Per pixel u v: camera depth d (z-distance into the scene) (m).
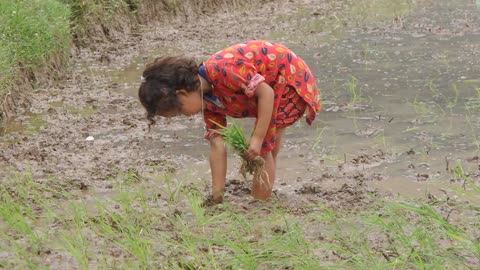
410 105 8.28
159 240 5.13
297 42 11.66
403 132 7.48
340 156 6.94
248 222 5.38
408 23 12.73
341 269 4.62
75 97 9.15
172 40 12.19
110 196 6.15
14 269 4.78
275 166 6.18
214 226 5.40
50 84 9.70
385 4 14.77
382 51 10.80
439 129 7.52
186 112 5.59
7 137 7.80
